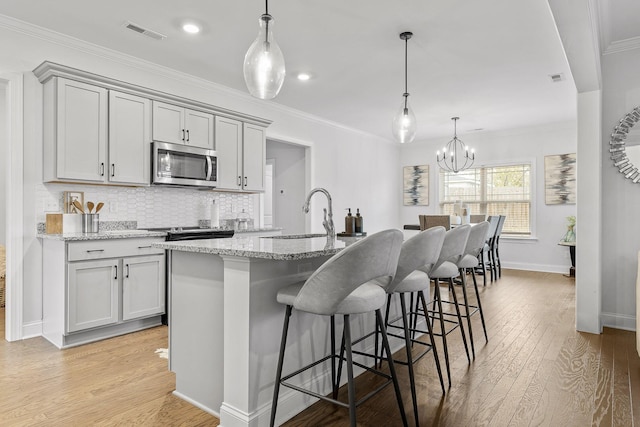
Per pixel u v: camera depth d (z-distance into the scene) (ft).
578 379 7.92
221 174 14.21
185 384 7.15
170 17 9.89
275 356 6.31
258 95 7.42
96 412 6.63
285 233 20.98
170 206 13.80
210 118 13.88
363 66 13.01
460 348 9.75
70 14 9.77
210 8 9.46
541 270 21.86
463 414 6.57
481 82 14.58
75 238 9.59
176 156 12.59
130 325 11.02
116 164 11.30
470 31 10.59
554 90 15.55
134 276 10.80
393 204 26.45
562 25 7.78
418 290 7.13
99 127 10.96
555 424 6.27
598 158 11.00
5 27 10.02
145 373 8.23
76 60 11.23
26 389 7.45
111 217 12.21
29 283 10.55
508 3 9.23
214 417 6.51
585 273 11.12
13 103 10.23
